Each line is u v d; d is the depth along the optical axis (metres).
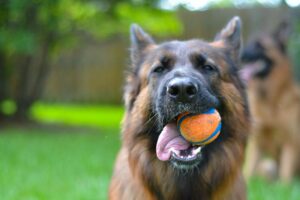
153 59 0.99
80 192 1.40
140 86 1.00
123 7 3.04
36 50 2.84
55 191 1.41
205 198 0.98
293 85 1.72
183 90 0.86
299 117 1.68
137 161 0.97
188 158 0.89
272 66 1.69
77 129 2.84
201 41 1.03
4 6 2.52
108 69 4.52
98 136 2.52
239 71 1.03
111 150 2.10
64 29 3.04
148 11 3.12
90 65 4.55
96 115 3.71
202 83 0.91
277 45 1.72
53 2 2.52
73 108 4.28
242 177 1.03
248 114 1.01
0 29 2.51
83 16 3.08
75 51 4.48
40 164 1.75
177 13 4.07
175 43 1.00
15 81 3.18
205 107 0.89
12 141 2.25
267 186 1.56
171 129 0.92
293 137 1.67
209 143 0.96
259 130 1.68
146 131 0.96
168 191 0.97
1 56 2.97
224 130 0.96
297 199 1.39
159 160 0.96
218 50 1.01
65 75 4.59
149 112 0.96
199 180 0.97
